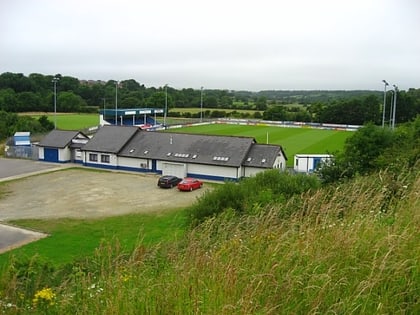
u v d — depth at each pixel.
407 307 5.68
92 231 29.50
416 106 127.62
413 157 25.31
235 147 51.66
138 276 7.10
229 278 6.15
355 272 6.32
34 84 150.12
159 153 53.69
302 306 5.74
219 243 8.32
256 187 27.02
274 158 50.12
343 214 9.30
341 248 6.84
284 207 11.34
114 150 55.41
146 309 5.91
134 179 49.28
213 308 5.66
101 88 170.38
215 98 192.38
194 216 24.30
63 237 28.19
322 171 35.72
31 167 55.59
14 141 69.38
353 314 5.60
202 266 6.92
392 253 6.51
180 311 5.74
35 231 29.59
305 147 74.12
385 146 39.09
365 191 9.88
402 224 7.97
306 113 137.00
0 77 145.75
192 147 53.44
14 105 126.69
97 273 8.38
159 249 9.09
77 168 55.75
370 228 7.50
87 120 115.69
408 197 9.56
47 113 136.50
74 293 7.35
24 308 7.01
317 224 8.10
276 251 6.93
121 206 36.84
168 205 37.31
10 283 8.18
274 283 6.09
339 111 129.75
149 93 178.12
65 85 161.62
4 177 48.91
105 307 6.17
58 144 59.53
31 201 38.31
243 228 9.97
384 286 5.98
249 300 5.62
